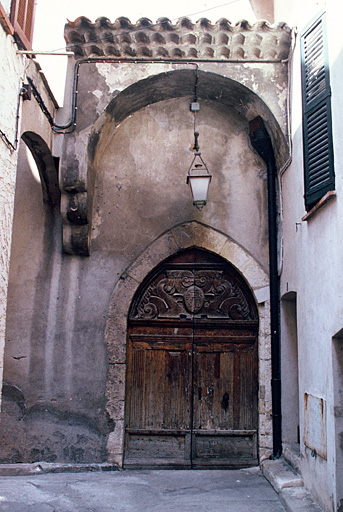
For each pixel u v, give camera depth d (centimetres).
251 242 602
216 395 591
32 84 461
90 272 592
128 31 545
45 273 589
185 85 593
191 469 571
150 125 627
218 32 545
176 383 593
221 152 623
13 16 404
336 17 420
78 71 570
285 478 483
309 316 468
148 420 585
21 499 438
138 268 594
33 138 507
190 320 602
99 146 595
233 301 606
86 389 570
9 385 567
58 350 576
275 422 561
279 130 562
